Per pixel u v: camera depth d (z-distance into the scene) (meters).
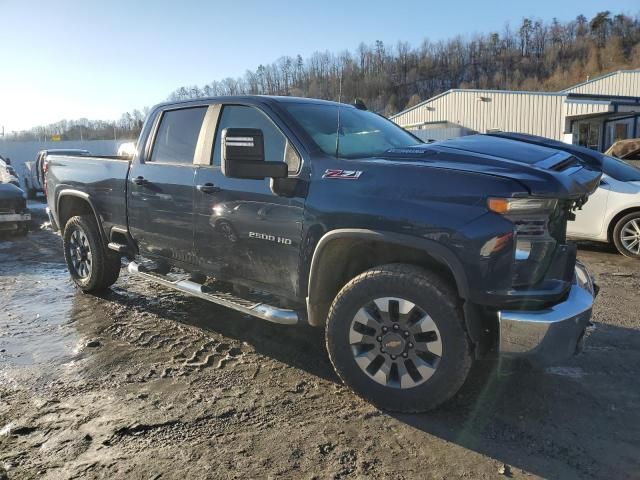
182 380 3.66
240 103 4.00
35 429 3.04
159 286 6.04
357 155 3.61
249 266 3.82
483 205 2.82
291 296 3.63
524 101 29.53
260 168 3.26
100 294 5.71
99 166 5.15
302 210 3.40
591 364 3.92
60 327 4.72
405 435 2.99
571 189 2.87
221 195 3.88
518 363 3.00
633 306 5.29
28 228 10.48
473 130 30.67
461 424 3.10
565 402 3.37
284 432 3.02
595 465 2.73
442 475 2.65
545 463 2.75
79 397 3.42
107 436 2.96
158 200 4.43
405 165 3.12
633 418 3.19
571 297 3.04
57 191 5.74
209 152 4.12
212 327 4.68
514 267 2.83
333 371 3.81
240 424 3.10
